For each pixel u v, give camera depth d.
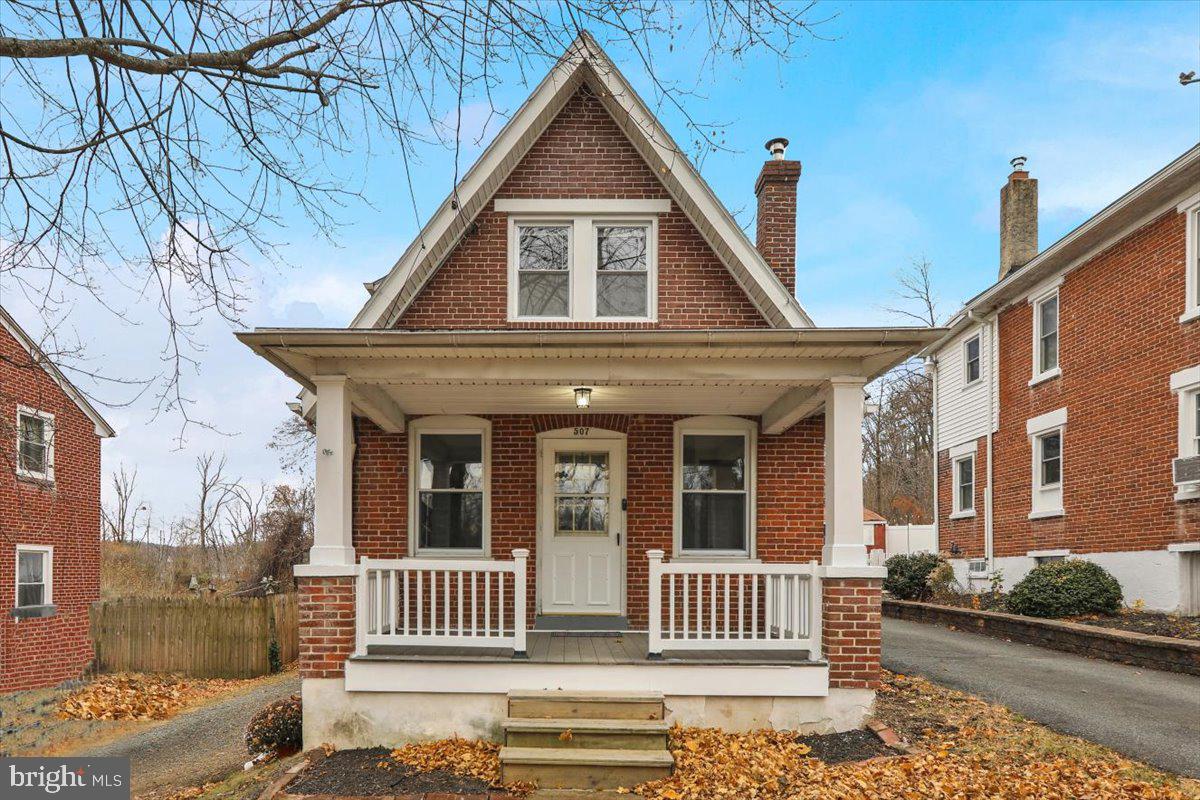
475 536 9.98
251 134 5.83
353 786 6.24
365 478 9.91
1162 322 12.18
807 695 7.18
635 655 7.58
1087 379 14.04
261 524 28.77
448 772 6.52
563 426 9.97
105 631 15.18
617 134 9.91
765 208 10.29
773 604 9.04
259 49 5.30
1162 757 6.28
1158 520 12.20
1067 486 14.56
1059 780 5.87
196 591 22.94
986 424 17.66
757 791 5.90
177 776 8.15
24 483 14.79
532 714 6.93
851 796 5.66
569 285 9.74
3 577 14.41
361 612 7.42
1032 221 17.55
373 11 5.46
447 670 7.21
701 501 10.05
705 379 7.66
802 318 9.05
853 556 7.38
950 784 5.79
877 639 7.25
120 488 32.81
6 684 14.32
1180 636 10.16
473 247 9.70
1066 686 8.70
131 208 5.75
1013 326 16.69
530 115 9.52
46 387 15.41
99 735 10.74
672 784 6.08
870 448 40.62
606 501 9.98
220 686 14.22
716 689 7.19
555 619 9.63
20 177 5.44
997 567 17.09
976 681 9.00
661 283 9.66
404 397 9.09
